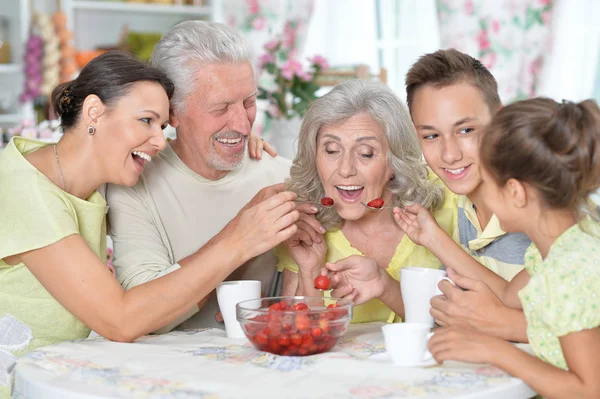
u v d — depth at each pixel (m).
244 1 4.46
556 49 4.29
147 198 2.12
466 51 4.21
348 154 1.88
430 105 1.73
